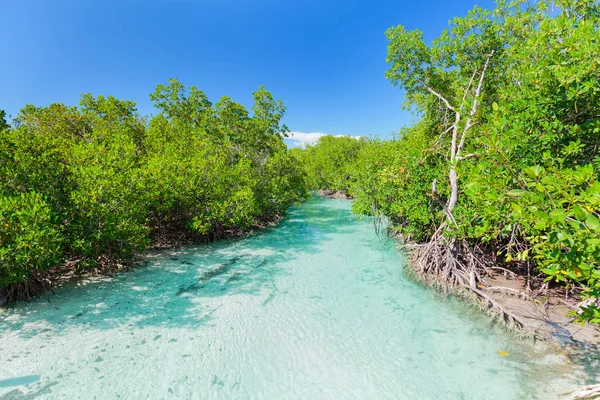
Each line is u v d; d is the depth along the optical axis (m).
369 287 8.03
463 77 10.36
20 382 4.16
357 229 15.87
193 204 11.88
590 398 3.85
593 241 2.18
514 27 8.75
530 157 5.40
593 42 4.47
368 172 14.24
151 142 15.41
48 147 8.64
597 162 4.90
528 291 7.10
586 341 5.30
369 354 5.16
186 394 4.15
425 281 8.34
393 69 10.95
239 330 5.79
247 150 17.72
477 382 4.48
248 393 4.23
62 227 6.91
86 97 17.31
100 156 8.49
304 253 11.16
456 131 8.32
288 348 5.28
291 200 20.66
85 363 4.62
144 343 5.22
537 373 4.63
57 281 7.45
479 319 6.36
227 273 8.80
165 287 7.59
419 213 9.74
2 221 5.57
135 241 8.23
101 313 6.14
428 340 5.58
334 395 4.25
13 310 6.01
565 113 5.56
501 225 5.80
